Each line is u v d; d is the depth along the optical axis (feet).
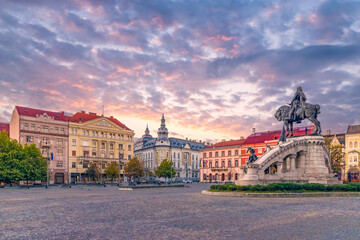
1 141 232.32
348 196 104.37
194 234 40.11
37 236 39.96
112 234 40.42
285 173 127.75
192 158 496.23
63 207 75.00
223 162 377.91
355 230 42.83
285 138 143.23
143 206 74.18
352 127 311.47
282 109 145.48
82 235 40.04
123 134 377.30
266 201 84.89
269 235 39.52
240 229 43.42
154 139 504.43
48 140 315.58
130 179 353.92
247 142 349.61
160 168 372.17
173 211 63.36
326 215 56.90
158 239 37.32
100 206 75.97
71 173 327.47
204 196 106.22
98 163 347.97
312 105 136.36
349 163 299.38
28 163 231.30
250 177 120.16
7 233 42.27
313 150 132.46
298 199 91.97
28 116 304.71
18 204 85.25
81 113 364.17
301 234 40.14
